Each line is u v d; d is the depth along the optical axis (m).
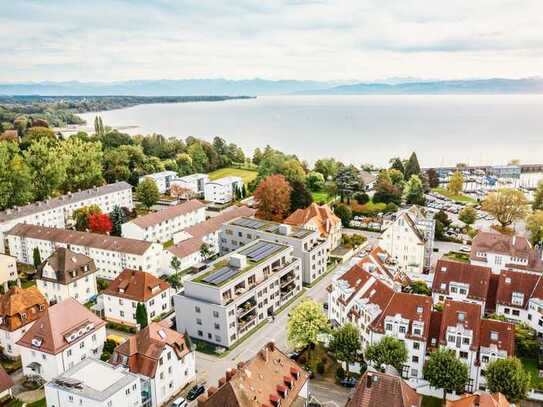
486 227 170.12
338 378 84.44
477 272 105.06
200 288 97.50
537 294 97.75
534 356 89.00
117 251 129.38
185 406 77.69
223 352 94.75
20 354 90.00
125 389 68.94
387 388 62.88
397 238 133.00
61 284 110.69
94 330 89.38
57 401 69.12
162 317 108.31
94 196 186.00
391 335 84.19
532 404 77.25
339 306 101.88
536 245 145.62
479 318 81.44
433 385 76.25
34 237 141.88
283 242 128.62
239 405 61.47
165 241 162.88
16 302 93.62
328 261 141.75
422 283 114.12
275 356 74.00
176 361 80.44
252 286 104.94
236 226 138.62
